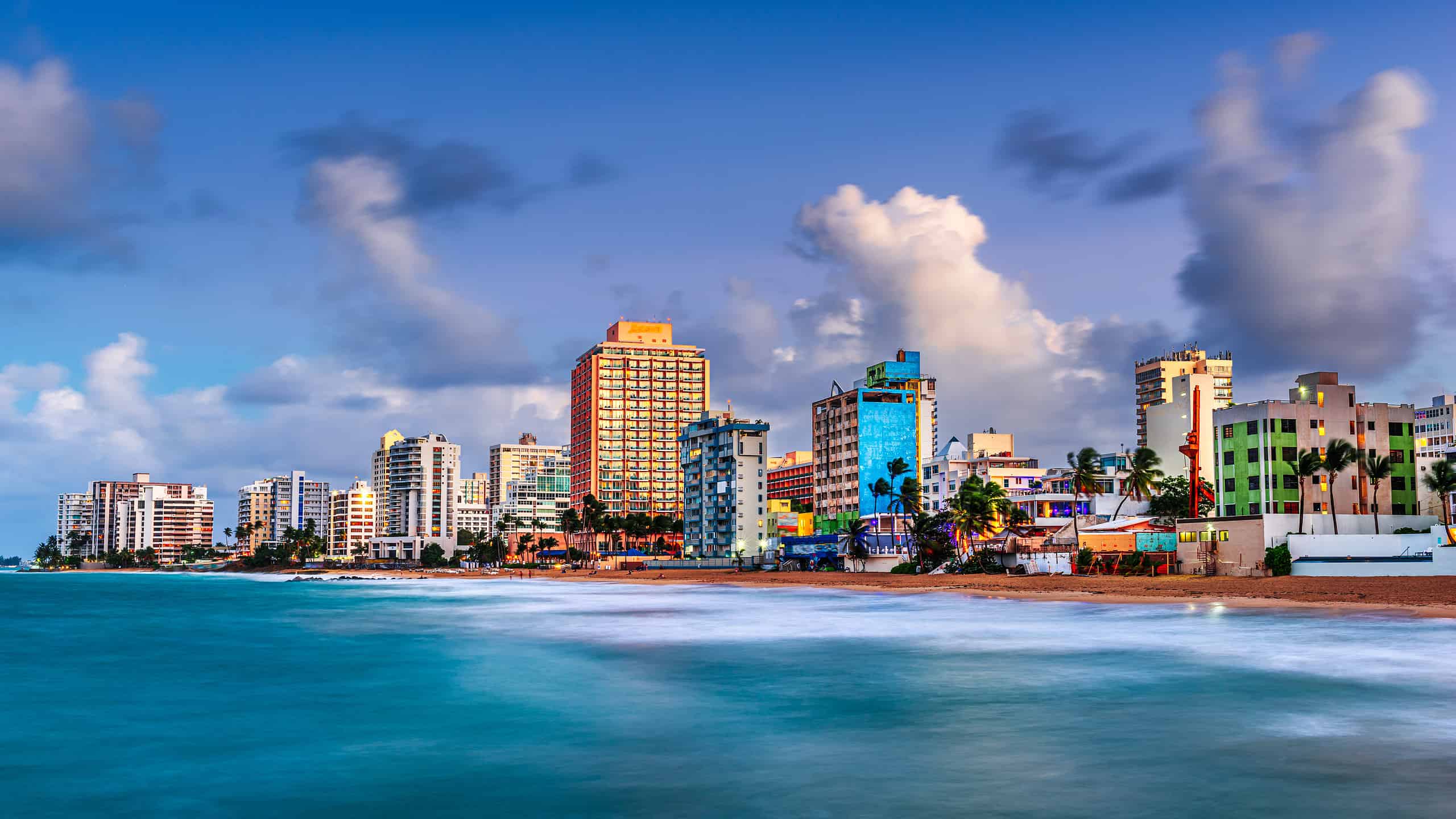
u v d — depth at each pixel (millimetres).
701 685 51375
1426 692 45625
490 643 75000
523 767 33594
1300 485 138875
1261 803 27938
